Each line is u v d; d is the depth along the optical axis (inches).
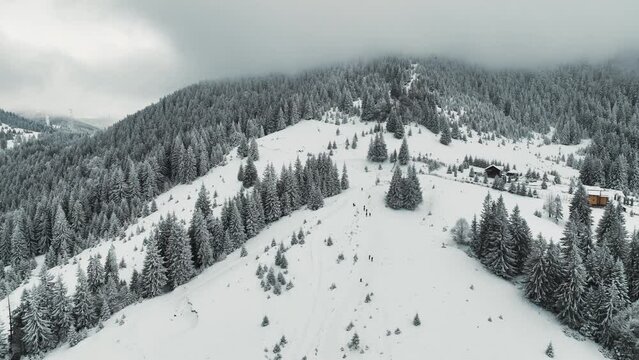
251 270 3292.3
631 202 5049.2
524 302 2763.3
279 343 2496.3
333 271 3129.9
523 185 4928.6
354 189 4995.1
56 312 2977.4
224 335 2642.7
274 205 4387.3
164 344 2659.9
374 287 2891.2
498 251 3006.9
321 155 5748.0
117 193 6072.8
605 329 2401.6
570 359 2282.2
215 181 6003.9
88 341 2829.7
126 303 3250.5
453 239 3513.8
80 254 4741.6
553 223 3914.9
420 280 2923.2
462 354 2272.4
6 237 5575.8
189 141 7514.8
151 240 3378.4
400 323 2527.1
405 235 3597.4
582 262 2733.8
